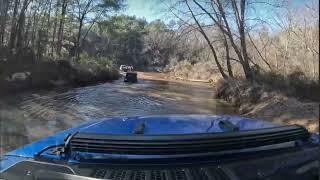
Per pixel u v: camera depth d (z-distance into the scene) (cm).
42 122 1283
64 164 244
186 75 5884
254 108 1814
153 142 248
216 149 252
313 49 2381
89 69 3931
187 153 247
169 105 2077
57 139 300
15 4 3356
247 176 234
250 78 2348
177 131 275
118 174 232
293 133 280
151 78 5491
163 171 236
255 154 258
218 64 2731
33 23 4072
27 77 2466
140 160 244
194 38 2697
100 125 296
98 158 247
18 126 1169
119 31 6769
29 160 254
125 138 252
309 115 1307
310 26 2672
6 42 3566
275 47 2867
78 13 5350
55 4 4506
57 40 4847
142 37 9762
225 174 236
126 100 2209
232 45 2489
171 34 2723
